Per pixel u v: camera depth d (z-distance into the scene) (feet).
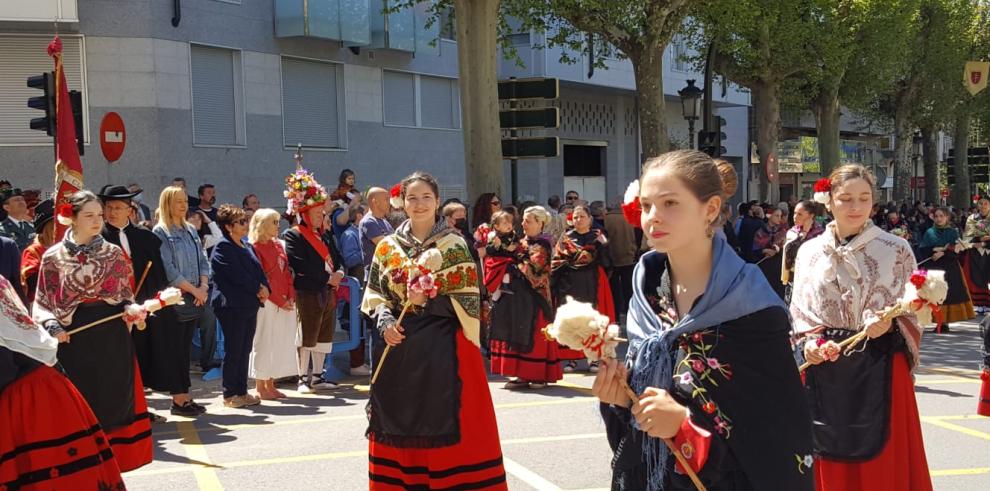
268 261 30.09
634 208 9.61
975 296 51.83
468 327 16.71
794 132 145.38
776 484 8.45
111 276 20.12
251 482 20.71
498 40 67.82
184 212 28.43
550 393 30.99
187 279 27.86
